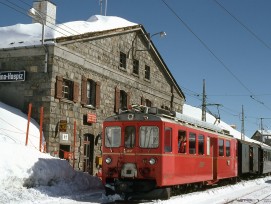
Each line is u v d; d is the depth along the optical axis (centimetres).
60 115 2120
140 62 2980
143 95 3009
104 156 1445
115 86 2647
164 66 3316
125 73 2775
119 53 2712
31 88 2103
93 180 1834
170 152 1427
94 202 1316
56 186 1557
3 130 1798
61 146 2167
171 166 1432
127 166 1403
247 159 2862
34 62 2111
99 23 2727
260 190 2084
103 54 2525
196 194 1652
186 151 1577
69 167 1709
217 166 1998
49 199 1323
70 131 2188
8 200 1232
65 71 2169
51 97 2061
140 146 1402
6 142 1572
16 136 1816
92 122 2362
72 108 2217
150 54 3139
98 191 1684
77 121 2255
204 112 3631
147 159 1384
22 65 2133
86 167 2353
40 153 1662
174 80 3506
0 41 2333
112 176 1420
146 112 1475
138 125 1417
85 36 2319
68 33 2367
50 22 2483
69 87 2238
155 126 1397
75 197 1417
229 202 1472
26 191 1370
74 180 1708
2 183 1328
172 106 3506
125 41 2786
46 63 2080
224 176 2152
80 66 2289
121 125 1441
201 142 1761
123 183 1386
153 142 1389
